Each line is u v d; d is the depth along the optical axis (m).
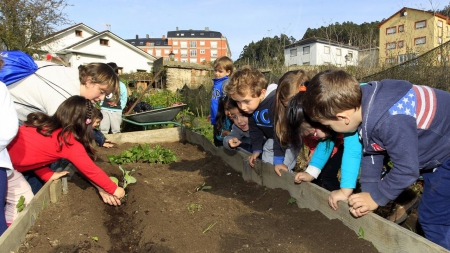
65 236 2.70
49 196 3.33
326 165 3.82
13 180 3.10
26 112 3.47
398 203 3.06
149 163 5.71
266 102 3.77
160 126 9.40
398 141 2.16
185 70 22.22
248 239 2.70
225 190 4.16
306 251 2.48
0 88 2.53
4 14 20.48
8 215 3.13
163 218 3.13
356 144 2.77
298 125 2.85
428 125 2.26
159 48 115.12
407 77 5.68
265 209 3.45
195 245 2.63
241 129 4.43
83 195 3.62
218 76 5.55
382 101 2.21
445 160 2.40
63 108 3.19
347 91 2.17
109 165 5.12
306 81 3.16
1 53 3.36
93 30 41.59
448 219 2.48
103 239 2.84
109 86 3.56
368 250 2.42
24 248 2.49
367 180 2.68
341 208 2.77
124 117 8.02
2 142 2.51
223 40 116.06
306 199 3.22
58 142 3.16
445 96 2.35
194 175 4.88
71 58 36.44
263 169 4.04
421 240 2.07
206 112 13.40
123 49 39.50
